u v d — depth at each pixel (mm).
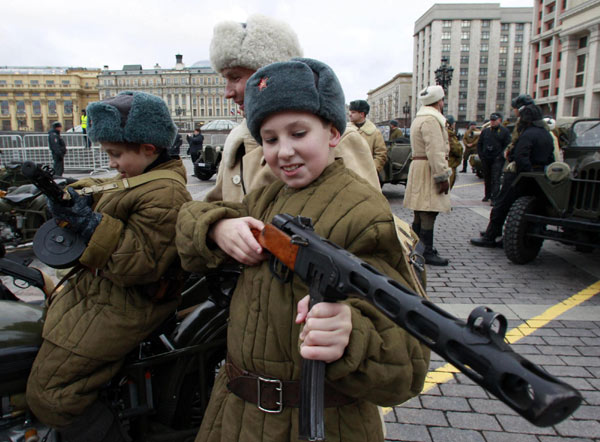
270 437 1100
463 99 90812
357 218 1063
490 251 5902
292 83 1044
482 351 640
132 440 1750
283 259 998
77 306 1573
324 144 1128
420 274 1156
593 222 4543
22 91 70688
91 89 72500
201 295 2090
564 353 3164
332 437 1088
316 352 869
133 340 1573
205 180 13594
